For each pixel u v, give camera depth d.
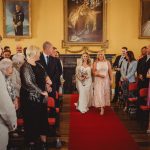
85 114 8.05
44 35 12.15
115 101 10.04
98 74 7.91
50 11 12.11
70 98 10.77
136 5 12.09
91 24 12.20
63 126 6.80
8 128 3.12
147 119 6.60
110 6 12.12
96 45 12.23
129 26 12.15
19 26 11.86
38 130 4.54
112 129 6.53
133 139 5.79
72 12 12.13
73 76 11.92
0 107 2.99
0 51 3.80
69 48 12.22
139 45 12.15
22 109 4.49
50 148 5.27
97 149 5.18
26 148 5.08
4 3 11.73
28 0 11.75
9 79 3.77
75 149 5.20
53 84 6.06
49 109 5.55
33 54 4.38
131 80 8.32
